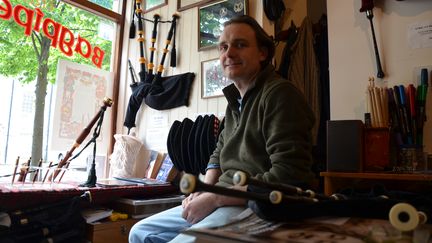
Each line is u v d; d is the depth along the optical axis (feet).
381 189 3.09
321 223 1.84
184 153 6.22
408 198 2.73
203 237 1.55
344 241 1.41
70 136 7.24
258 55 4.09
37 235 4.27
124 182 5.98
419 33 5.06
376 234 1.53
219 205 3.36
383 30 5.37
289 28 7.15
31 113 6.88
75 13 7.67
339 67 5.69
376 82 5.32
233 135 3.88
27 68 6.88
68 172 5.90
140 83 7.65
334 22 5.84
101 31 8.21
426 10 5.05
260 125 3.55
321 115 6.51
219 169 4.36
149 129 7.57
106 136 7.91
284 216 1.88
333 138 4.57
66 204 4.68
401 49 5.18
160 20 7.90
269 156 3.43
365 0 5.34
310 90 6.63
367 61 5.45
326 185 4.44
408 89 4.95
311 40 6.86
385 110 4.91
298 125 3.31
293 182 3.01
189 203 3.57
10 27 6.61
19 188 4.44
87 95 7.64
